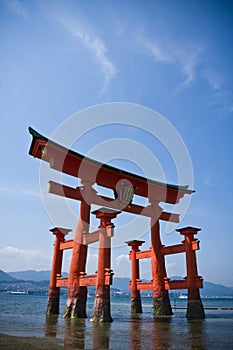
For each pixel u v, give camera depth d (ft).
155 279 75.31
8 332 41.98
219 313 107.45
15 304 169.58
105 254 57.72
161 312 72.64
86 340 35.35
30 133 56.70
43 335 38.88
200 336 40.14
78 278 63.62
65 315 62.54
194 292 67.21
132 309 83.76
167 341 35.63
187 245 70.13
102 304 55.36
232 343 34.73
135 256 87.81
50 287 74.95
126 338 37.47
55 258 76.48
